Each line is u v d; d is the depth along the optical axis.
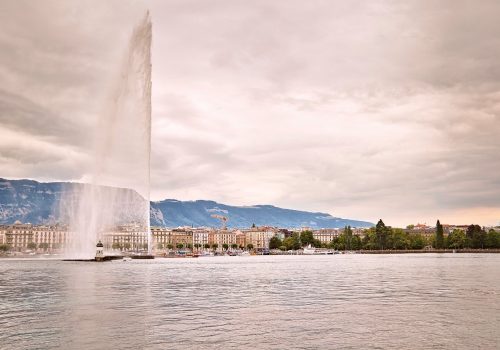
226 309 34.62
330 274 81.44
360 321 29.30
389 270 94.88
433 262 144.88
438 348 22.19
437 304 37.31
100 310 33.88
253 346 22.53
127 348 22.09
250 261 177.62
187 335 25.00
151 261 169.62
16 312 32.81
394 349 21.98
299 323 28.59
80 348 22.06
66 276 74.81
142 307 35.69
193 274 82.25
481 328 26.94
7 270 96.44
